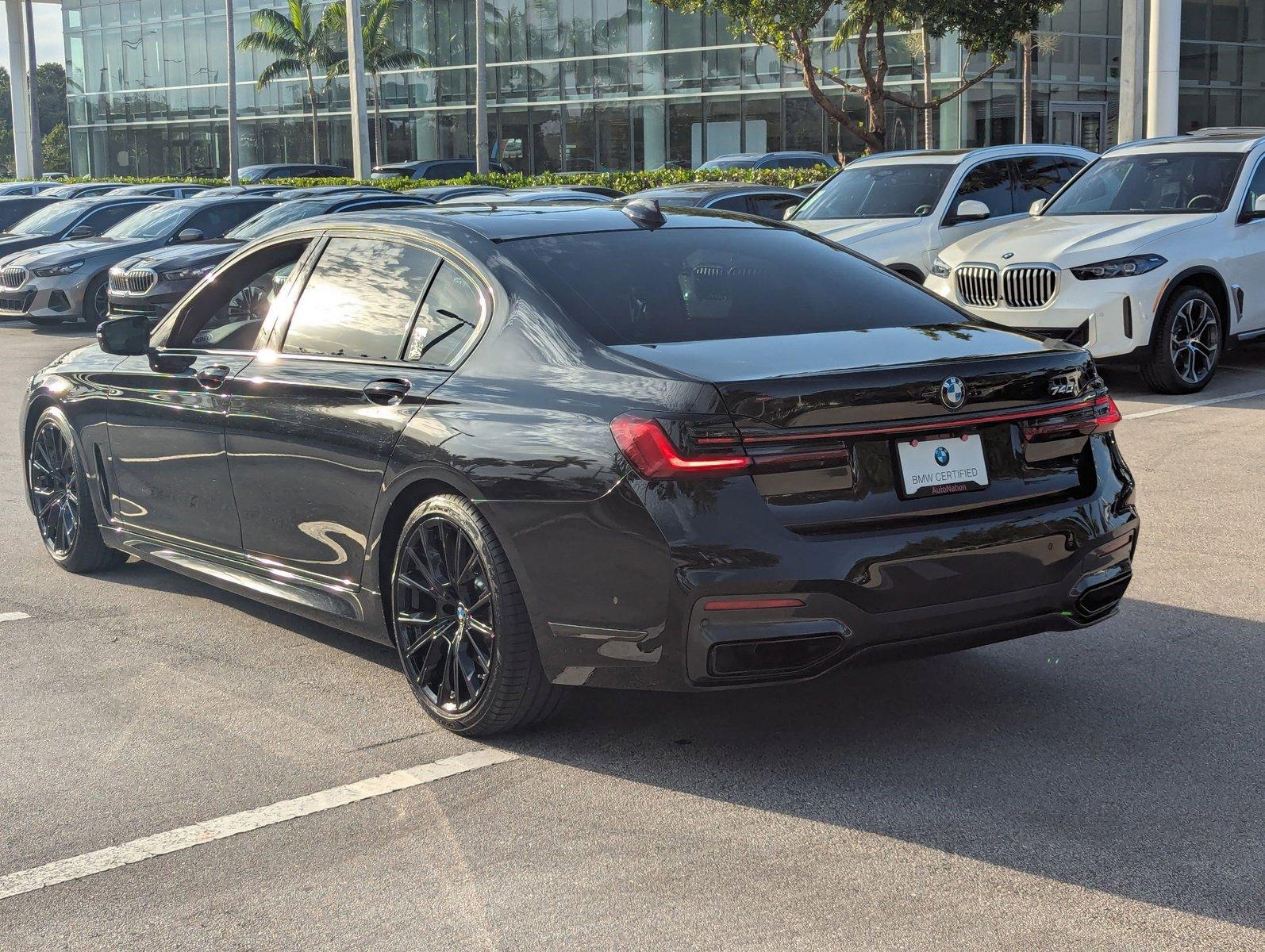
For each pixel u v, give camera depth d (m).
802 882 3.25
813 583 3.54
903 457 3.72
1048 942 2.95
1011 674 4.66
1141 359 10.09
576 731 4.27
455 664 4.21
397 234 4.72
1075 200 11.46
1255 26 39.72
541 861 3.40
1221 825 3.49
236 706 4.57
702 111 38.41
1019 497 3.89
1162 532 6.40
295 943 3.05
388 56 44.91
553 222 4.66
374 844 3.53
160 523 5.59
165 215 18.56
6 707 4.61
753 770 3.93
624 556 3.66
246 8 49.03
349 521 4.53
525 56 42.03
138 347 5.50
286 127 48.38
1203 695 4.41
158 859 3.47
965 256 10.70
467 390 4.14
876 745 4.08
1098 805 3.62
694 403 3.60
